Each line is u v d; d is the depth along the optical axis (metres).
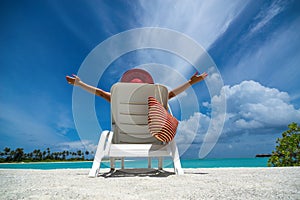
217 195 1.89
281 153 8.53
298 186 2.31
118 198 1.81
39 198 1.82
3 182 2.83
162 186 2.38
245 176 3.23
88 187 2.37
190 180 2.82
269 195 1.87
